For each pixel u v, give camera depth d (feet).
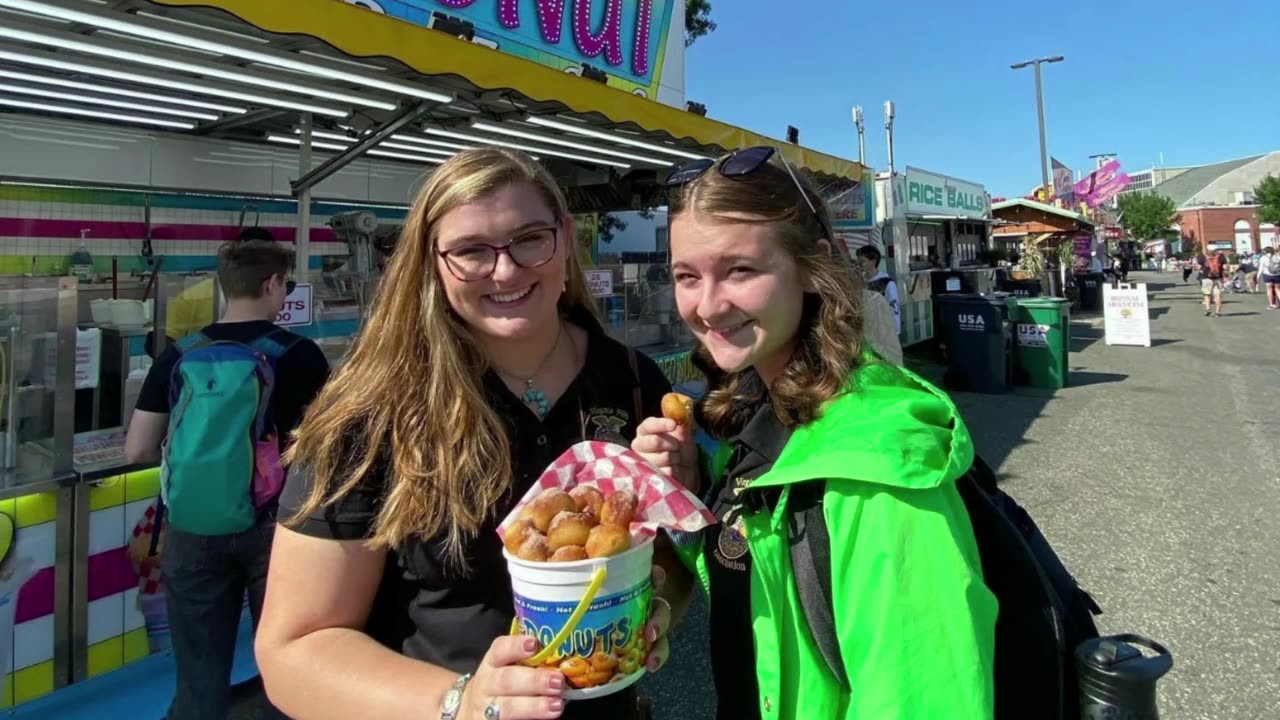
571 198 24.66
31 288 9.12
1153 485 17.49
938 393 3.78
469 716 3.26
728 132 17.69
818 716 3.45
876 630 3.16
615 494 3.63
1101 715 3.52
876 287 25.81
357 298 14.12
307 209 14.42
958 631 3.09
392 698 3.43
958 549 3.20
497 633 4.02
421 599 4.05
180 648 7.86
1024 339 30.86
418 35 10.85
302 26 9.41
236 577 7.97
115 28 9.17
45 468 9.14
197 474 7.51
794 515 3.60
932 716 3.02
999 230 64.90
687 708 9.43
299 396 8.17
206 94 14.43
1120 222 199.00
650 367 5.44
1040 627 3.46
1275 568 12.75
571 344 4.99
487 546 4.05
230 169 19.35
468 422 4.02
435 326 4.16
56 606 9.18
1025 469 18.99
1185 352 40.40
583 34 24.41
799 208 3.93
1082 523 15.11
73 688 9.31
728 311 3.89
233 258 8.55
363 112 15.11
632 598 3.45
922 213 40.78
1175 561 13.15
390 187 23.22
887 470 3.20
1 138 15.84
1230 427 23.15
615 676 3.39
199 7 8.46
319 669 3.60
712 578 4.29
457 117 15.39
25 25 9.39
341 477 3.86
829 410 3.74
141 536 9.93
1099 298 66.69
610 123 14.87
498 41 21.39
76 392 10.64
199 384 7.68
